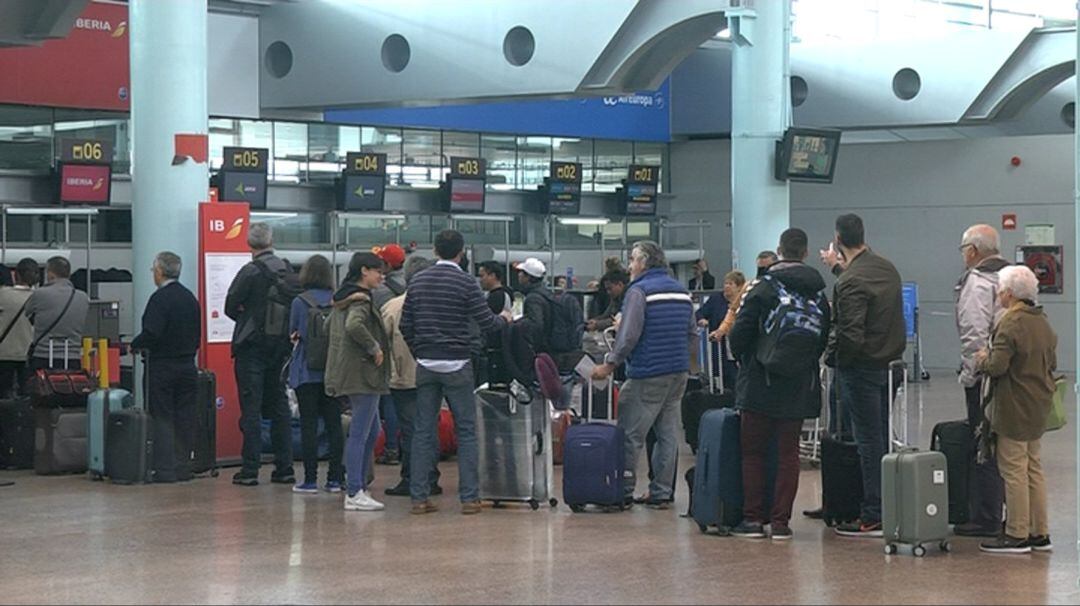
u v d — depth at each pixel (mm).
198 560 8953
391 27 22922
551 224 27547
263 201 24234
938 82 26359
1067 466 13422
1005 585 8094
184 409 12695
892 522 8977
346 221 25906
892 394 9695
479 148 28594
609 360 10703
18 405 13617
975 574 8414
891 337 9414
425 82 22547
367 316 10898
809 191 29469
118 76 23094
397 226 26016
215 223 13883
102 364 14328
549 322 12609
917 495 8891
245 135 24938
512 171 29172
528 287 12672
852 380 9516
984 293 9445
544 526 10188
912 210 28484
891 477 8984
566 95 21516
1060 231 27125
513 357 10961
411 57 22672
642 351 10773
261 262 12414
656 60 21531
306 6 23984
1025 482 9016
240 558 9016
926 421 18344
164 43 14328
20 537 9836
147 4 14352
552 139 29781
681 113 31250
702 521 9812
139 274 14453
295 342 11828
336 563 8828
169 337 12492
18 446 13602
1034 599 7727
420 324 10656
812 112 27688
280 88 24312
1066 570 8539
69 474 13203
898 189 28609
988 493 9617
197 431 12898
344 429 13727
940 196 28203
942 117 26359
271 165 25375
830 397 12500
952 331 28141
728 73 30641
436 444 11727
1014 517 9039
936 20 26375
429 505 10820
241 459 13773
